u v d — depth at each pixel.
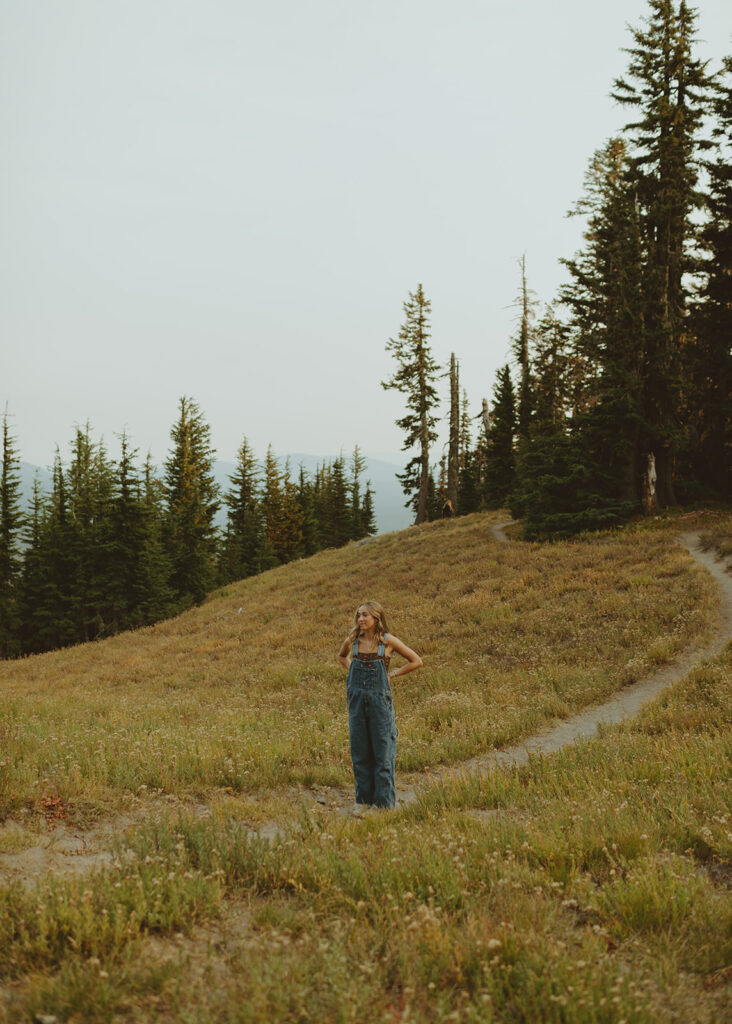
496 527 32.81
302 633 21.70
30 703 12.20
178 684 17.14
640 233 28.11
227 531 62.12
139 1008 2.54
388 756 6.17
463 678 13.32
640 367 27.88
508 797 5.95
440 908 3.28
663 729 8.60
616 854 4.17
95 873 3.83
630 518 26.88
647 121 27.89
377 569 29.66
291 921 3.28
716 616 14.77
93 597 41.94
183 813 5.41
